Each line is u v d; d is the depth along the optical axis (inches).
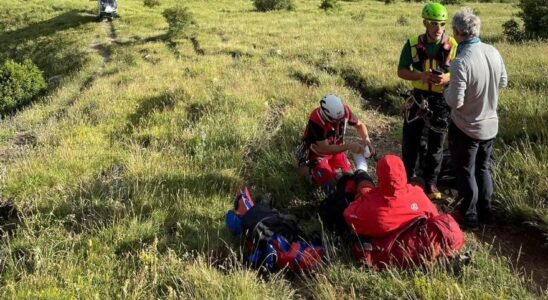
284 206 222.4
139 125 349.7
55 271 170.6
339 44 644.1
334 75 479.5
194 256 180.2
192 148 289.3
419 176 224.1
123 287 155.3
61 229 199.9
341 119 218.7
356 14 1111.0
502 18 966.4
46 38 1128.2
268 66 537.0
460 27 170.2
